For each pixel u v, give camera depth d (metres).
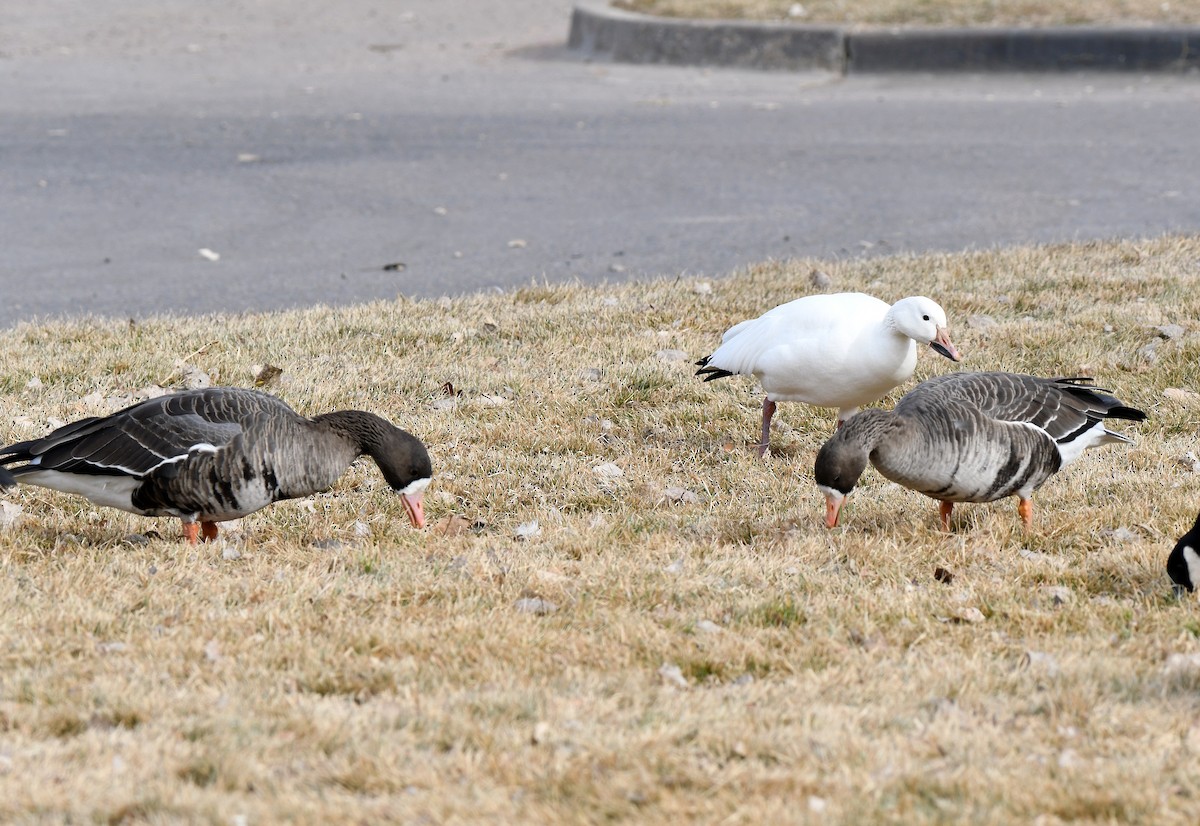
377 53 35.41
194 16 41.84
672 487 12.26
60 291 18.39
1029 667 8.49
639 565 10.29
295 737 7.57
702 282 17.94
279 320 16.67
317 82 31.61
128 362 15.08
